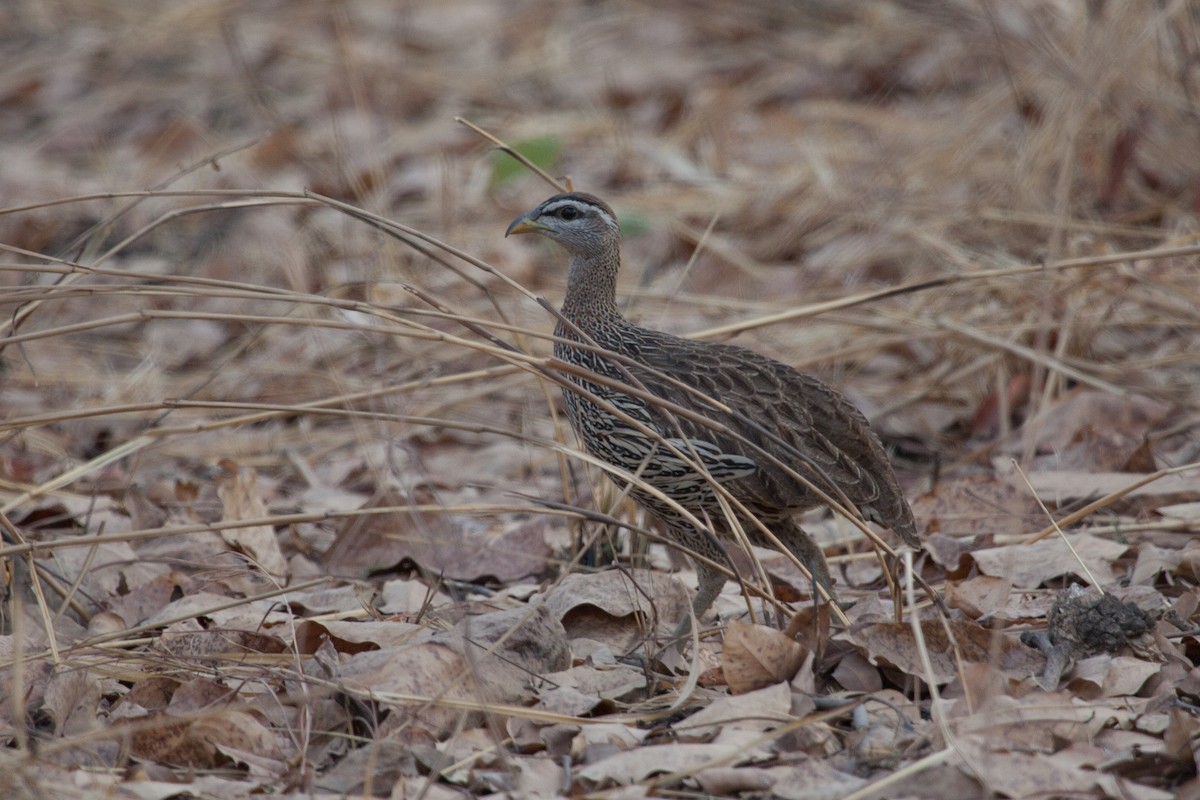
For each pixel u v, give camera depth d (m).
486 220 17.45
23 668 7.38
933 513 10.61
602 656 8.02
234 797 6.36
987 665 7.07
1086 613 7.78
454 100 21.16
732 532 9.03
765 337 13.85
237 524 7.35
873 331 13.62
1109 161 15.00
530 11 24.44
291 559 10.24
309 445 13.09
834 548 10.28
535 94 21.30
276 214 17.59
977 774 6.22
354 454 12.74
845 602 8.93
